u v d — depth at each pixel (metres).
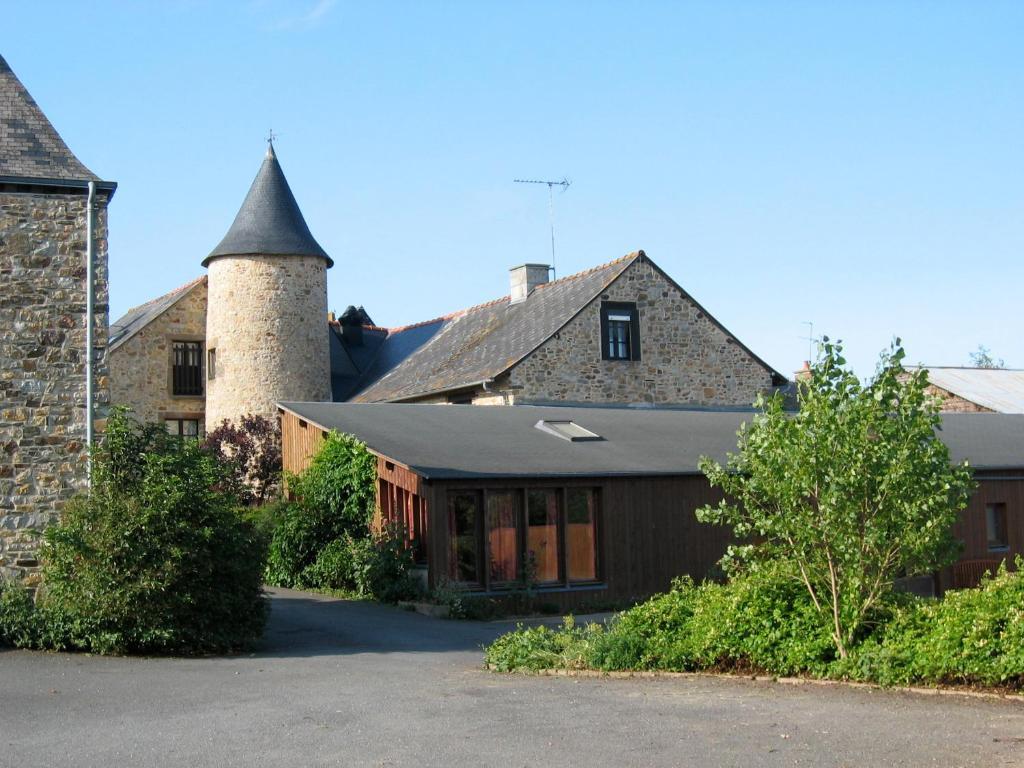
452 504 20.38
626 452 23.34
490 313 35.47
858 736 8.71
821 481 11.71
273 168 35.91
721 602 12.59
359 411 25.16
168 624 14.30
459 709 10.29
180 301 37.12
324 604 20.70
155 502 14.34
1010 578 11.48
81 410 16.11
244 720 9.92
